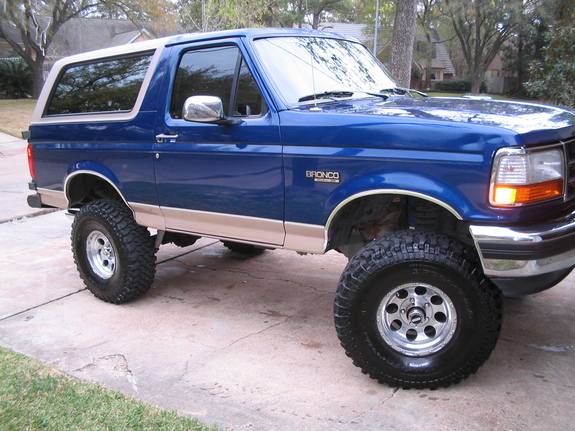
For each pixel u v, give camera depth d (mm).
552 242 2793
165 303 4738
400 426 2881
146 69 4273
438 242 3043
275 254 6027
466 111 3236
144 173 4242
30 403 3123
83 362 3693
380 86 4270
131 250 4484
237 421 2980
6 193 9688
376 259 3109
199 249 6297
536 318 4090
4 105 25234
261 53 3715
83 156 4633
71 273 5574
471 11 34062
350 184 3225
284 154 3443
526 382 3252
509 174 2771
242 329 4172
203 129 3812
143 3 25516
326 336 4008
